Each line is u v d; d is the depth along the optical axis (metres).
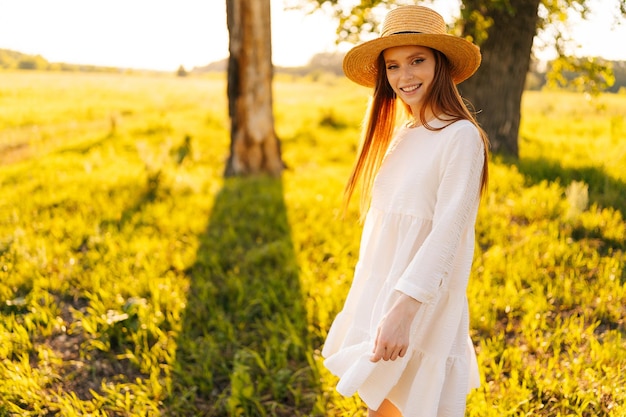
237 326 3.64
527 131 11.34
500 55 7.26
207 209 6.01
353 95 23.48
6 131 14.14
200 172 8.30
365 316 1.93
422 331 1.83
